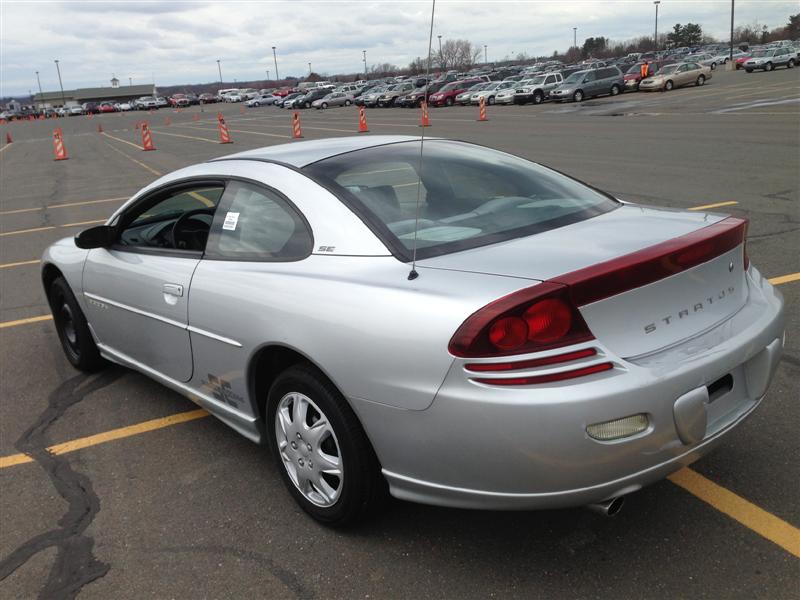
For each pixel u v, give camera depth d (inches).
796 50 1892.2
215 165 138.9
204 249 130.4
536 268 90.4
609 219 111.9
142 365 154.9
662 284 91.6
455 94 1760.6
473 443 85.7
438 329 87.0
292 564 104.4
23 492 131.6
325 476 110.1
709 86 1467.8
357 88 2367.1
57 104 6215.6
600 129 781.3
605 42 5300.2
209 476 132.0
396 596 95.9
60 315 190.9
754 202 331.3
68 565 108.7
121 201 530.3
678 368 87.3
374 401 94.2
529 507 87.0
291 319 104.7
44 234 415.2
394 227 107.2
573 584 94.9
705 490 113.4
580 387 82.4
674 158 499.8
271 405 115.3
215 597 99.0
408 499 97.5
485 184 122.3
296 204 115.2
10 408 170.7
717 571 95.2
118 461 140.6
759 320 102.1
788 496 110.3
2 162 1043.9
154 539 113.6
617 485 86.1
